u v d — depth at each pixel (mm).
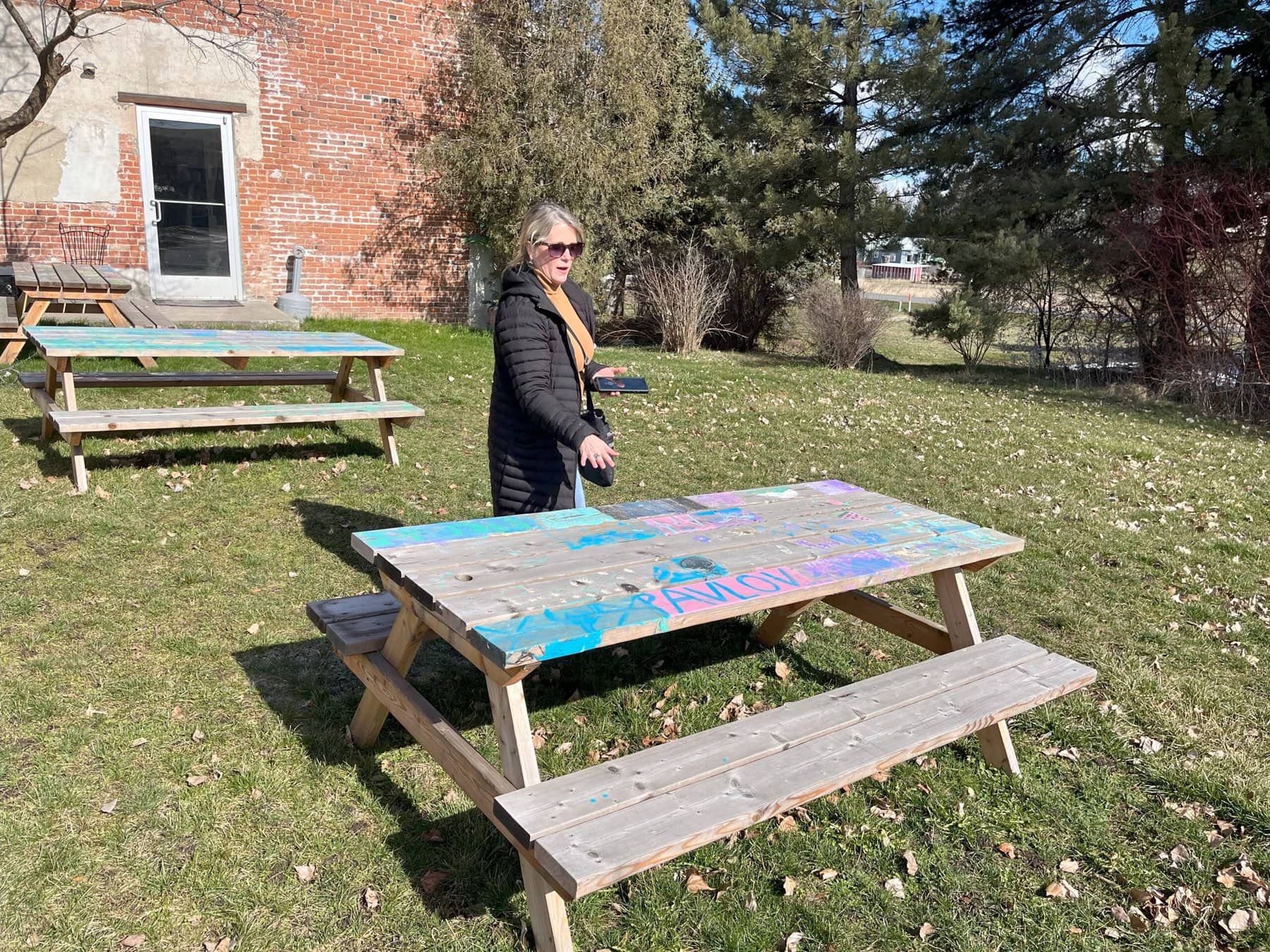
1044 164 15164
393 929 2250
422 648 3727
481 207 13273
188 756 2867
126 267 11367
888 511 3434
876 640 4137
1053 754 3234
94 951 2117
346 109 12453
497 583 2361
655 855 1843
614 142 13633
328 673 3451
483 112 12922
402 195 13156
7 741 2861
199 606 3910
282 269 12453
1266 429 10914
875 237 15781
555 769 2951
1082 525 6012
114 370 8016
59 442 5828
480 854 2518
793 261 16328
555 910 2088
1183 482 7559
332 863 2457
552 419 2904
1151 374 13438
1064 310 14773
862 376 13188
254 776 2773
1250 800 2979
